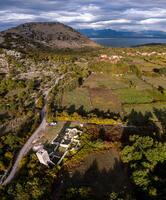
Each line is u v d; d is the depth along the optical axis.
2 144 72.25
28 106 104.56
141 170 59.06
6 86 124.94
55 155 69.12
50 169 62.28
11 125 87.50
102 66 158.75
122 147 71.75
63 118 90.31
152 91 121.50
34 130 83.12
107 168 64.00
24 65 167.25
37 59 183.38
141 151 65.81
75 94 116.69
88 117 90.69
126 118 93.94
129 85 129.00
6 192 54.59
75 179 60.12
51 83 134.00
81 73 148.25
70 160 66.38
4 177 61.12
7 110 99.56
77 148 71.81
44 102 108.31
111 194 51.91
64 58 196.12
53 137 78.75
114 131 83.56
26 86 127.94
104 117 92.44
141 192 55.44
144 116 95.88
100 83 133.12
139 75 149.25
